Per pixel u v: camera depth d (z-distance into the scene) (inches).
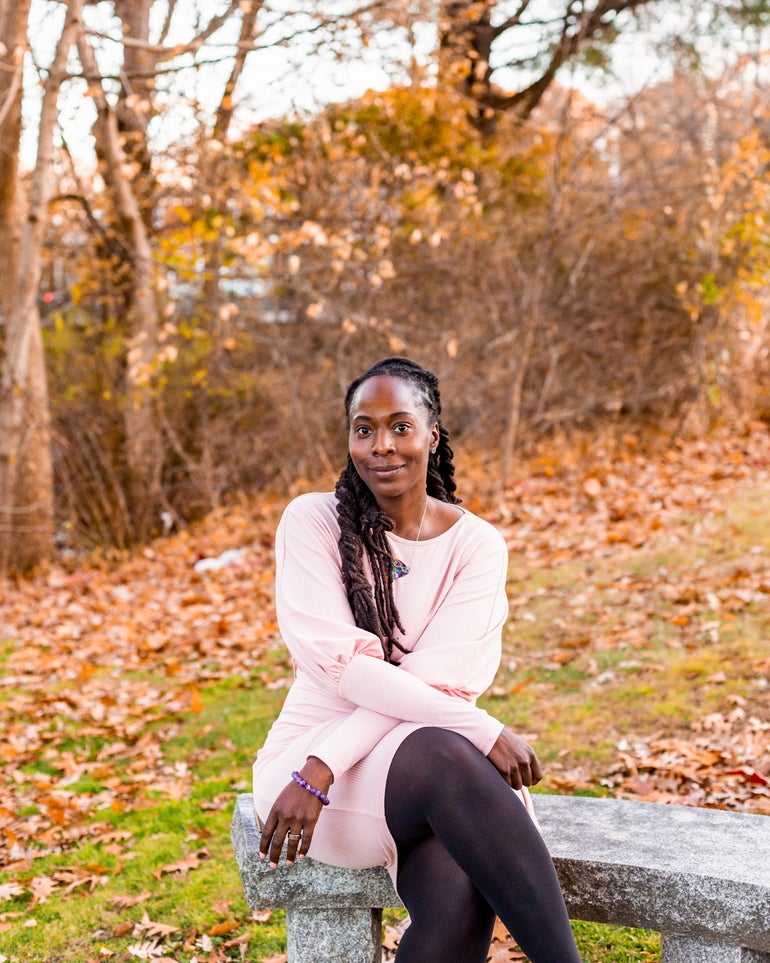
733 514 264.4
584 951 102.7
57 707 199.6
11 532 366.3
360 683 81.6
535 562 261.3
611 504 304.5
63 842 141.1
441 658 85.8
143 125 412.5
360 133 445.7
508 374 414.9
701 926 79.3
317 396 422.0
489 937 77.4
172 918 116.0
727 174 383.2
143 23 384.2
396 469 88.7
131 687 209.9
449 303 429.1
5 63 330.0
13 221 374.9
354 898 84.9
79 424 409.7
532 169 468.4
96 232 397.4
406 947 74.9
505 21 518.0
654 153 458.0
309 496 94.6
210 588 288.0
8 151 363.9
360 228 407.5
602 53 511.8
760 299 398.0
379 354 417.4
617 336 427.5
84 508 407.2
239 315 436.1
